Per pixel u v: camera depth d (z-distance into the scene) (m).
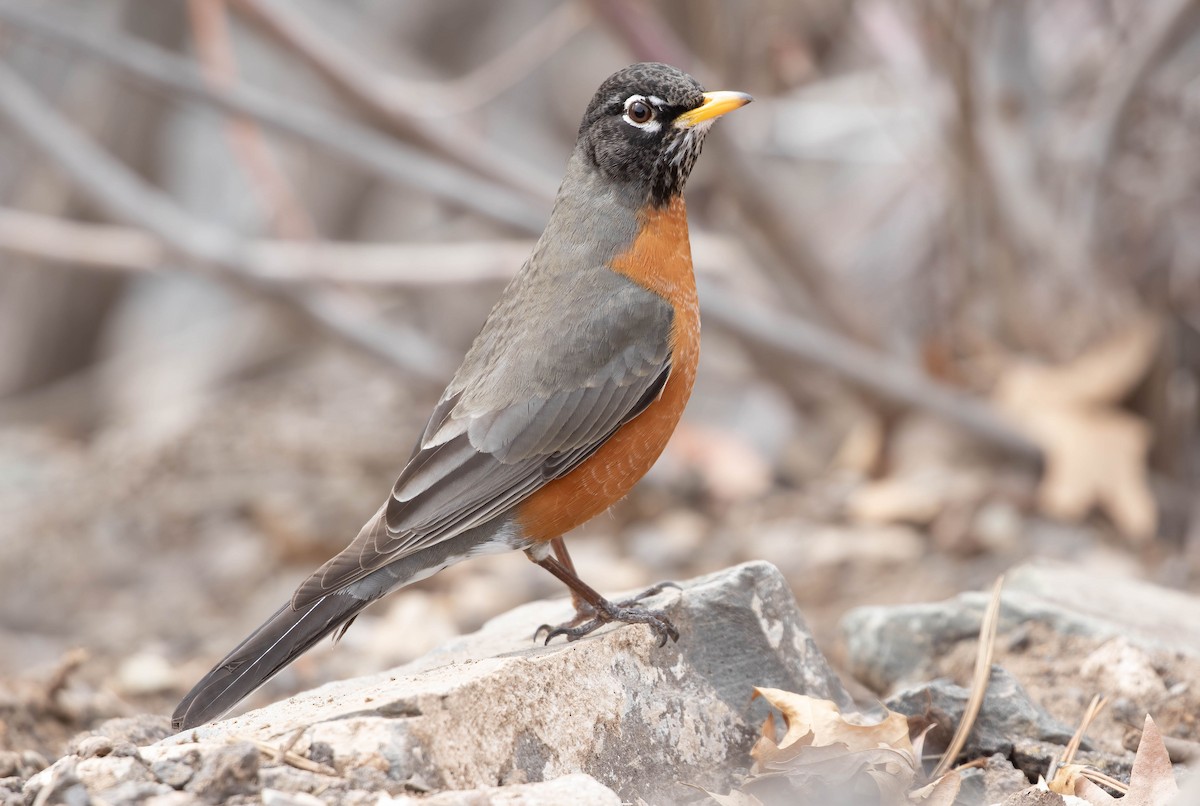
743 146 13.00
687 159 7.12
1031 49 13.66
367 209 21.39
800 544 12.04
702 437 14.18
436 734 5.13
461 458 6.73
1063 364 13.34
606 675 5.89
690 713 6.07
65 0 19.00
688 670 6.19
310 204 21.00
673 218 7.18
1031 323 13.48
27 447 17.34
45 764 6.43
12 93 14.71
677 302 7.12
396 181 13.70
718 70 13.09
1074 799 5.61
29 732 7.88
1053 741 6.20
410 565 6.61
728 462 13.84
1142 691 6.78
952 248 13.57
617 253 7.11
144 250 14.82
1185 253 13.32
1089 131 13.75
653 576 11.81
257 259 14.63
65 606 12.32
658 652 6.15
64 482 15.09
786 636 6.41
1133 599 7.96
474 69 21.69
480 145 14.03
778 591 6.48
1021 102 13.58
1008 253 13.41
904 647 7.33
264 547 13.00
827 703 5.80
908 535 12.12
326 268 14.54
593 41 21.38
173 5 18.70
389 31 21.47
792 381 14.20
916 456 13.48
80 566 12.90
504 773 5.32
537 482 6.78
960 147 12.96
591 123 7.26
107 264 14.86
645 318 6.99
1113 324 13.34
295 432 15.59
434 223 21.80
